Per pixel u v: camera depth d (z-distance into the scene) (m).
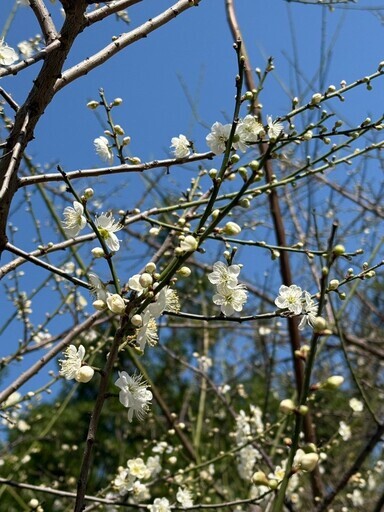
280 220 0.80
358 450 0.99
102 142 0.47
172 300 0.36
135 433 1.13
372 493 0.95
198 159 0.45
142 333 0.31
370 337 1.11
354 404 0.72
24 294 0.72
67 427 1.48
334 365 1.08
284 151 0.92
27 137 0.39
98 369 0.31
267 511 0.52
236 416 0.78
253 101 0.46
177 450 0.75
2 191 0.37
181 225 0.44
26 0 0.53
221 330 1.15
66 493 0.52
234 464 0.94
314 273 0.80
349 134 0.47
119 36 0.43
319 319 0.23
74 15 0.37
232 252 0.38
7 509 1.14
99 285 0.33
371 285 1.12
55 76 0.38
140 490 0.60
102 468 1.36
